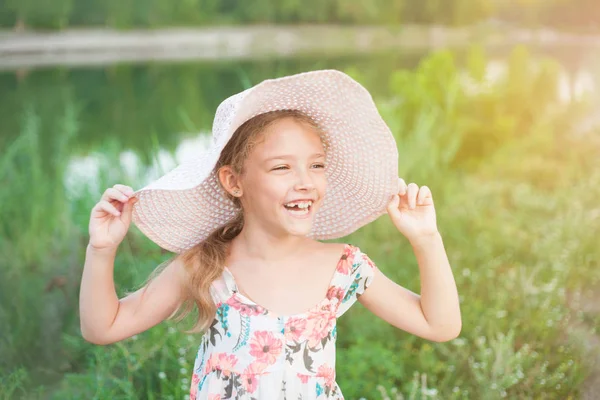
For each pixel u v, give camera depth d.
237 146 2.07
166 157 7.63
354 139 2.17
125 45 31.61
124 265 4.10
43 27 29.84
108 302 2.11
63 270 4.58
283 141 2.02
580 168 6.71
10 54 26.69
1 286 4.38
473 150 7.45
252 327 2.05
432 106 7.46
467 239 5.15
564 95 9.76
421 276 2.19
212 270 2.12
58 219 5.44
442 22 37.94
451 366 3.43
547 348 3.63
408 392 3.29
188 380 3.20
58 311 4.08
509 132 7.51
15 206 5.61
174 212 2.21
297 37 36.56
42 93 16.52
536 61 16.19
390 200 2.24
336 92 2.04
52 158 7.69
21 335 3.80
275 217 2.05
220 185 2.21
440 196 6.09
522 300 4.09
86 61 24.97
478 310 3.97
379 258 4.77
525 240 5.20
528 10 35.19
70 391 3.32
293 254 2.14
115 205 2.10
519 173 6.90
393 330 3.88
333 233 2.43
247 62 23.42
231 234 2.27
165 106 14.80
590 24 33.81
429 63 8.20
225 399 2.04
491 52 25.31
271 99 2.03
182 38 34.06
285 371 2.02
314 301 2.10
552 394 3.25
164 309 2.21
